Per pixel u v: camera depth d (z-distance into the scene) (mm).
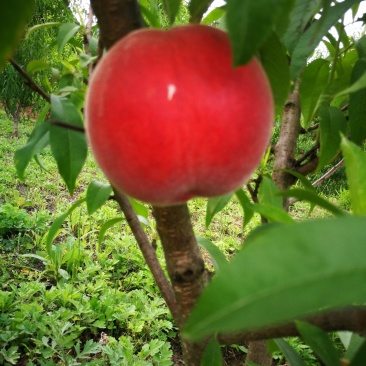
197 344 208
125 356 582
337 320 152
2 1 104
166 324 682
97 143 139
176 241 195
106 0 154
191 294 201
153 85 128
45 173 1438
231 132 132
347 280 74
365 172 130
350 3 164
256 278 72
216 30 142
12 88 1734
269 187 281
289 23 156
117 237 985
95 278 798
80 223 1050
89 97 142
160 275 255
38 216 1021
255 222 1141
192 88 129
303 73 267
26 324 612
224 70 133
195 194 151
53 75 321
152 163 131
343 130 246
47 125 235
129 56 134
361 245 75
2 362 568
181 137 128
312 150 318
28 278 774
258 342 334
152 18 216
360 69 208
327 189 1412
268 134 147
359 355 101
